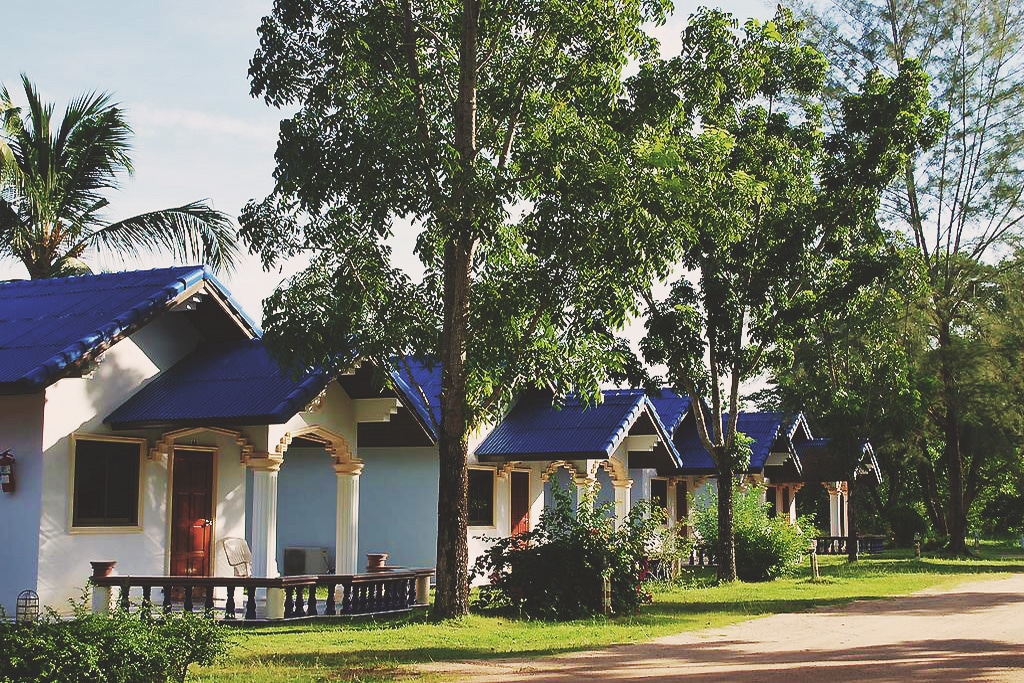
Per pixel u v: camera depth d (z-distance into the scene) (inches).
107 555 708.0
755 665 510.3
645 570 816.9
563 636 617.3
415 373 1008.9
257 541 709.9
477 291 669.3
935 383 1529.3
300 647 554.9
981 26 1530.5
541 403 1101.1
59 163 1033.5
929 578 1152.8
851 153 1066.7
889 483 2209.6
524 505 1123.9
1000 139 1537.9
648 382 1081.4
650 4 674.8
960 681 459.2
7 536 678.5
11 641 386.9
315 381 717.9
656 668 499.2
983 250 1572.3
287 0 660.7
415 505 975.6
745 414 1573.6
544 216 619.2
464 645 571.2
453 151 617.0
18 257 1039.0
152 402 731.4
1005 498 2425.0
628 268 640.4
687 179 671.1
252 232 652.1
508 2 662.5
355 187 630.5
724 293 1029.2
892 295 1473.9
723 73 940.0
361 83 666.8
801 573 1234.6
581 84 669.3
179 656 423.5
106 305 742.5
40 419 679.1
